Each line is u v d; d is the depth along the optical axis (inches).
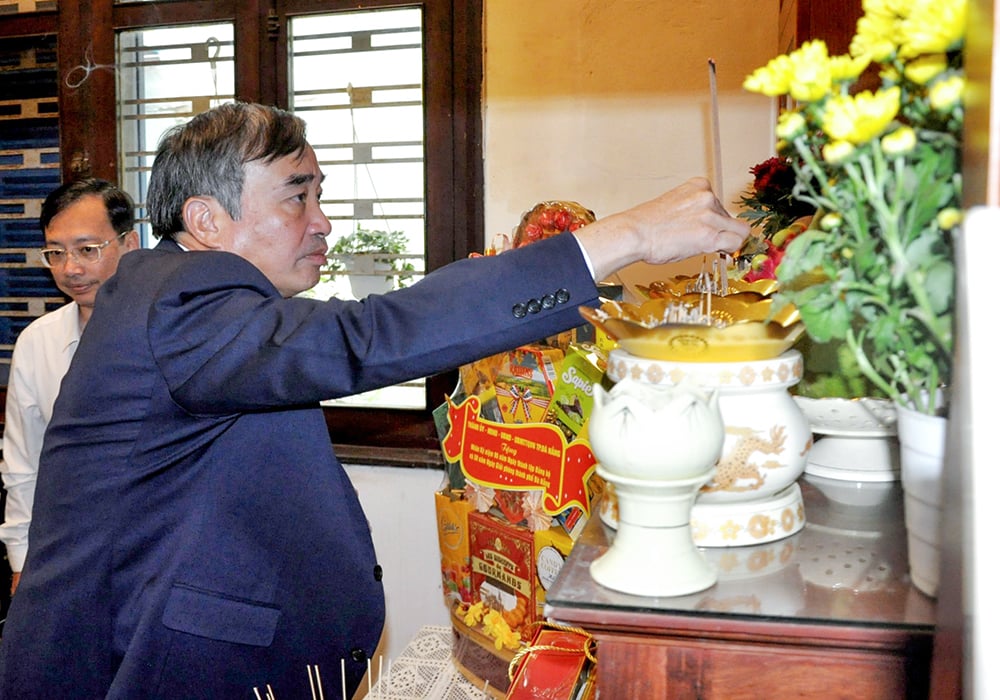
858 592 22.7
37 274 99.0
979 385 14.8
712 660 22.2
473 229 87.8
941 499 21.2
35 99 97.5
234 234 47.0
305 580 44.3
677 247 35.2
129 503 43.3
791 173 47.0
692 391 22.7
